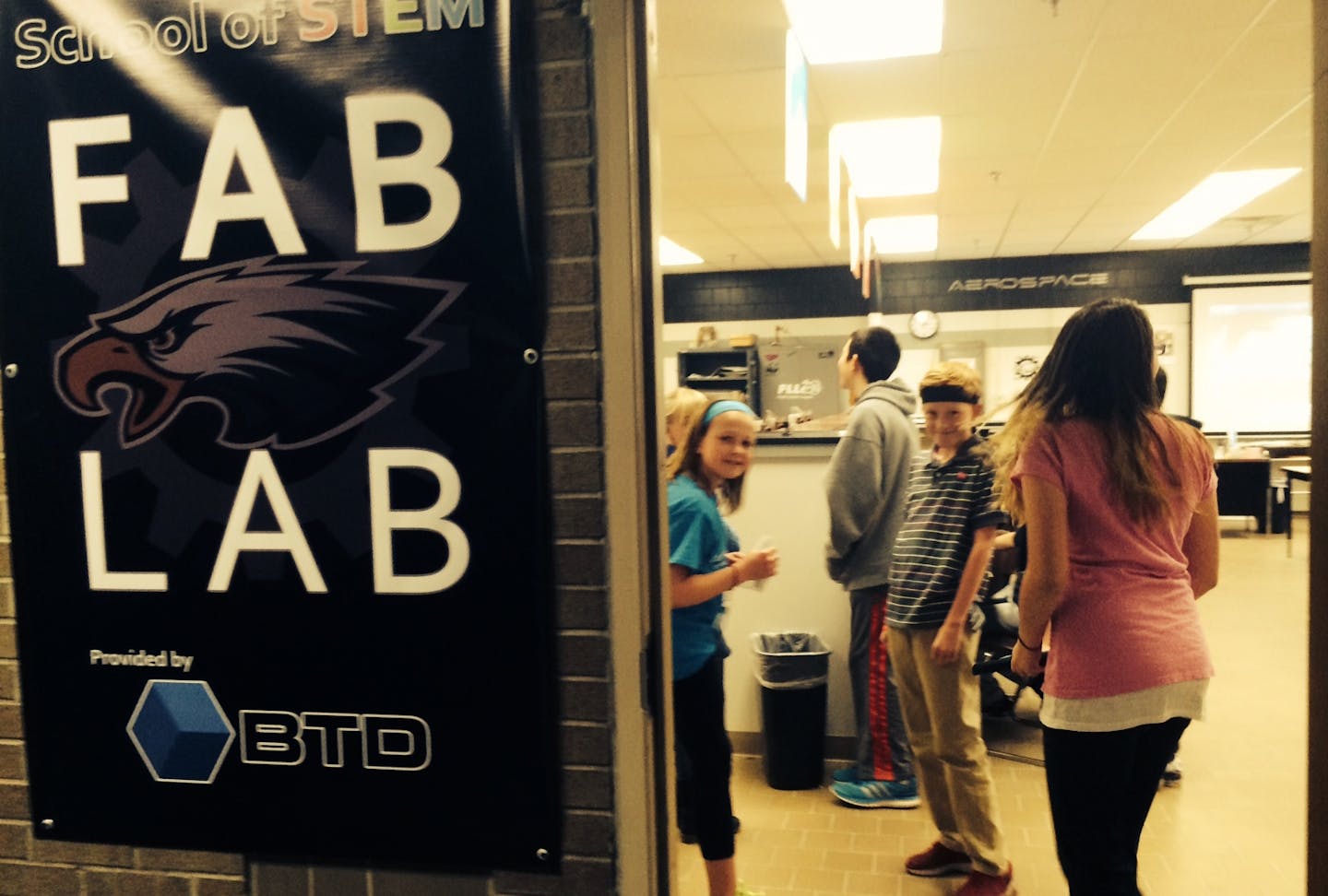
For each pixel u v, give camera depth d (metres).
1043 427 1.71
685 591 2.03
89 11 1.47
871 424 2.88
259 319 1.48
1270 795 3.24
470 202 1.43
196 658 1.53
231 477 1.50
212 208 1.47
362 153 1.44
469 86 1.41
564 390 1.46
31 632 1.56
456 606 1.47
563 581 1.48
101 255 1.50
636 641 1.46
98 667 1.55
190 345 1.49
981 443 2.42
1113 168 6.57
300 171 1.45
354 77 1.43
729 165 6.32
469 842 1.50
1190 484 1.73
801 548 3.51
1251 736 3.80
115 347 1.51
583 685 1.48
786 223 8.48
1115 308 1.69
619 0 1.40
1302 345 10.12
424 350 1.45
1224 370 10.31
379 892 1.56
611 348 1.44
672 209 7.81
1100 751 1.65
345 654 1.50
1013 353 10.94
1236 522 9.60
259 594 1.51
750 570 2.10
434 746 1.49
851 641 3.19
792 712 3.26
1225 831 2.98
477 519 1.46
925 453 2.57
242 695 1.52
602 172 1.42
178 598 1.52
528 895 1.52
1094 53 4.33
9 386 1.54
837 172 5.18
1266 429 10.27
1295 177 6.87
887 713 3.10
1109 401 1.68
